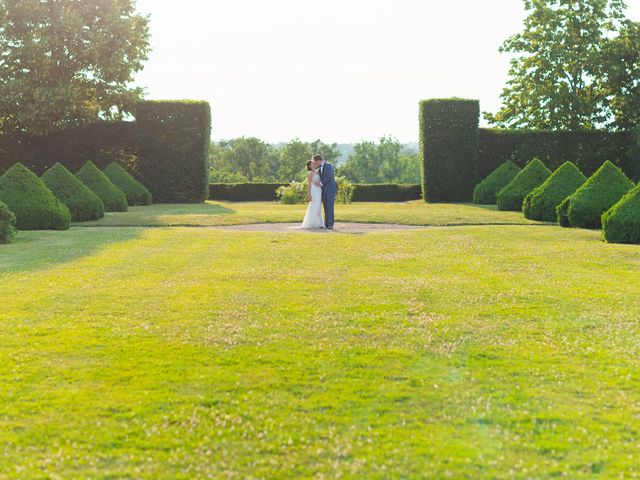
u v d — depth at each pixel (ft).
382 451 12.76
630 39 120.57
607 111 122.93
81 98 111.45
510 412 14.73
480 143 109.50
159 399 15.51
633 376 17.29
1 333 21.38
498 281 31.24
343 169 303.48
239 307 25.30
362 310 24.86
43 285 29.84
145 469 12.09
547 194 66.74
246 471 12.01
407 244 46.24
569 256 39.91
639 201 47.09
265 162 293.84
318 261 37.93
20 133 108.78
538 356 19.08
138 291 28.45
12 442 13.20
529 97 124.16
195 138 106.52
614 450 12.79
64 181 68.44
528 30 128.06
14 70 109.19
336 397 15.70
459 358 18.88
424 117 106.32
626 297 27.48
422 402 15.38
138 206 95.61
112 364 18.13
